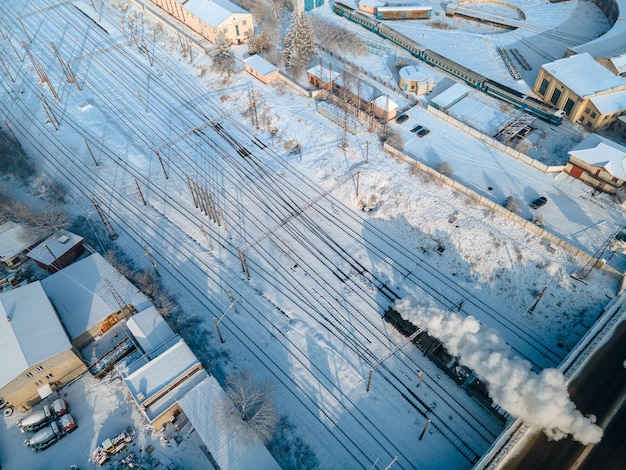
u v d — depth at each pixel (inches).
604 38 3120.1
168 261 2369.6
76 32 3966.5
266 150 2906.0
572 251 2112.5
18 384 1761.8
